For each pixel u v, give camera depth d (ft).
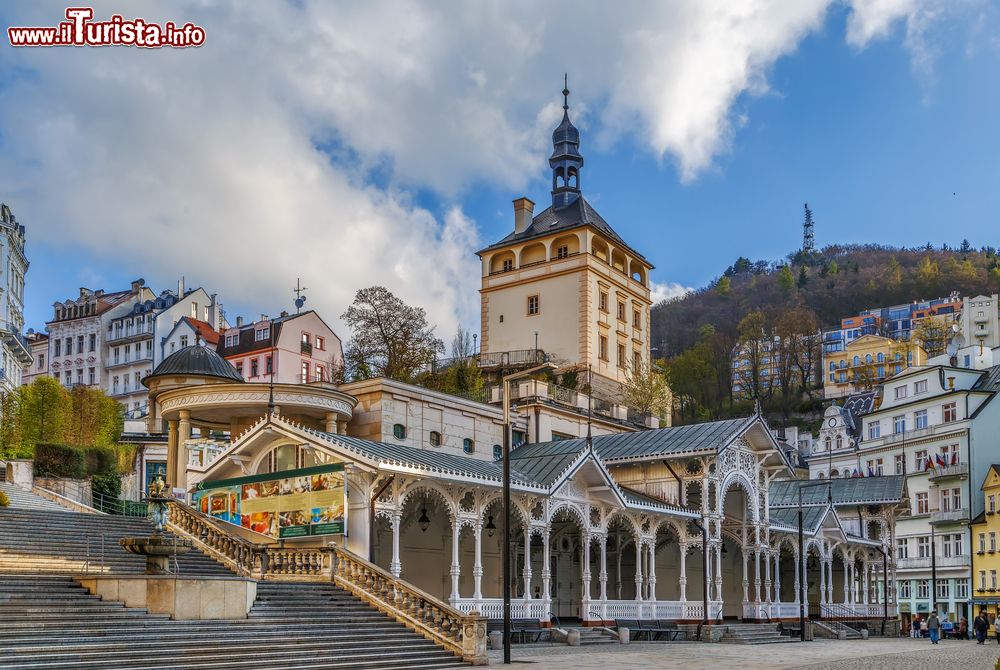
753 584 183.42
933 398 285.23
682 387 441.27
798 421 454.40
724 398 470.39
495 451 166.91
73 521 104.73
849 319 613.11
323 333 335.47
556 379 246.27
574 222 264.93
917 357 429.79
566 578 154.92
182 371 157.89
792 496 216.95
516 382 196.85
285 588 90.22
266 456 116.88
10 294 303.27
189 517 107.04
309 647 78.54
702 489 150.82
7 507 116.78
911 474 288.51
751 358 496.23
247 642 76.02
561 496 129.39
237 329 334.44
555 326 258.57
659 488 154.51
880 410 310.65
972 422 268.62
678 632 142.82
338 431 142.31
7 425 196.13
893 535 212.43
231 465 118.62
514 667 86.33
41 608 71.97
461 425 159.53
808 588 199.52
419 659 83.76
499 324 269.44
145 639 71.20
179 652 70.44
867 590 207.31
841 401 467.52
